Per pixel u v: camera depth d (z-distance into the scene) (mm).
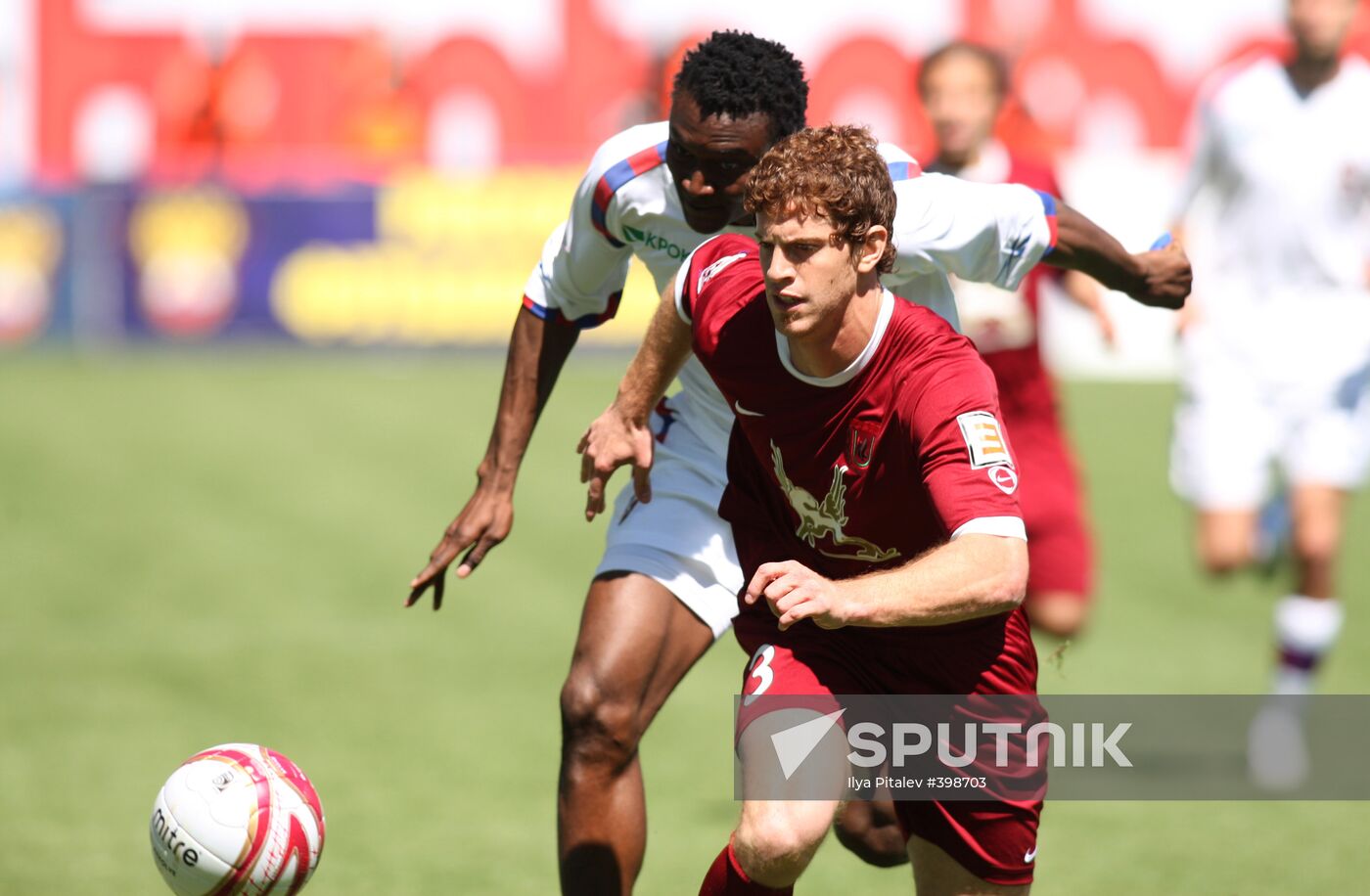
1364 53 61469
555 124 73375
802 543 14078
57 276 64438
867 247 12227
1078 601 24000
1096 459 49438
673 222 15688
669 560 15914
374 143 73188
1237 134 26375
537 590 34312
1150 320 65562
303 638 30312
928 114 24047
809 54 72375
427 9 72875
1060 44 71375
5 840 19391
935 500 12352
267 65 73000
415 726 25000
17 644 29562
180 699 26234
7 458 46938
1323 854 19500
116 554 36594
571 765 15242
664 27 72625
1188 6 71000
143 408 54844
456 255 64500
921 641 13523
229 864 13906
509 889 17875
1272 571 27516
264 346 65062
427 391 58656
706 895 13414
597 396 57906
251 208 64312
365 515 40219
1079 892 17984
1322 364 25656
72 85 73125
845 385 12734
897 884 18656
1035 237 15023
